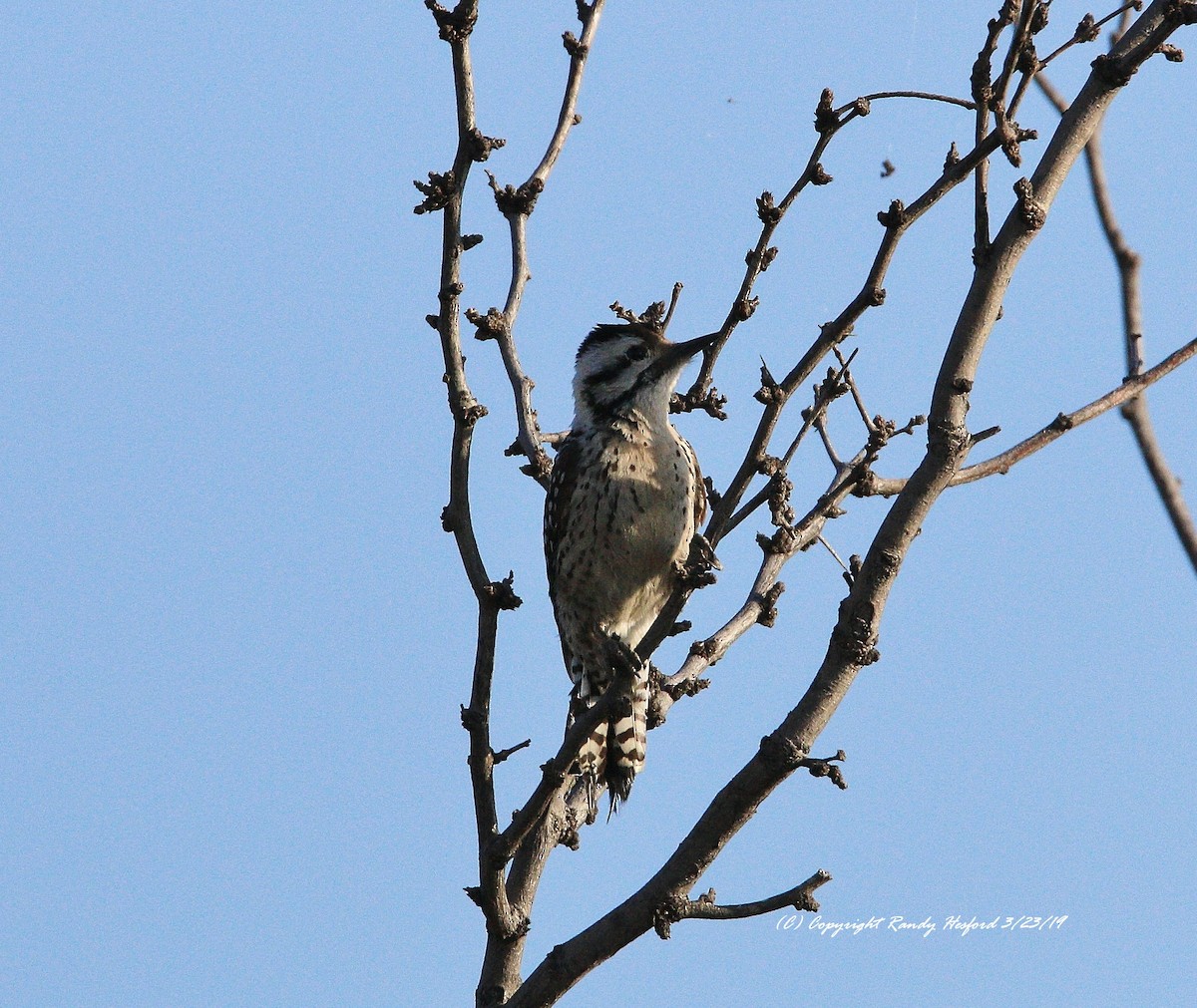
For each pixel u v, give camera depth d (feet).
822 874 30.55
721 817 30.19
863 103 29.25
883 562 28.76
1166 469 31.58
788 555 33.50
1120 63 27.40
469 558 31.40
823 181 29.45
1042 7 27.25
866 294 28.43
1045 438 32.45
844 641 29.30
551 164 36.91
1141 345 32.71
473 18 29.32
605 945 30.76
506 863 32.24
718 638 37.09
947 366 28.12
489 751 32.17
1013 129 27.45
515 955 32.86
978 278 27.89
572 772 34.09
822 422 38.58
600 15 36.99
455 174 29.76
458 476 31.42
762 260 29.99
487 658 31.63
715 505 30.07
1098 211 33.27
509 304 38.11
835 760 29.35
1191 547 30.83
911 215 28.04
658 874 30.73
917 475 28.40
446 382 31.27
